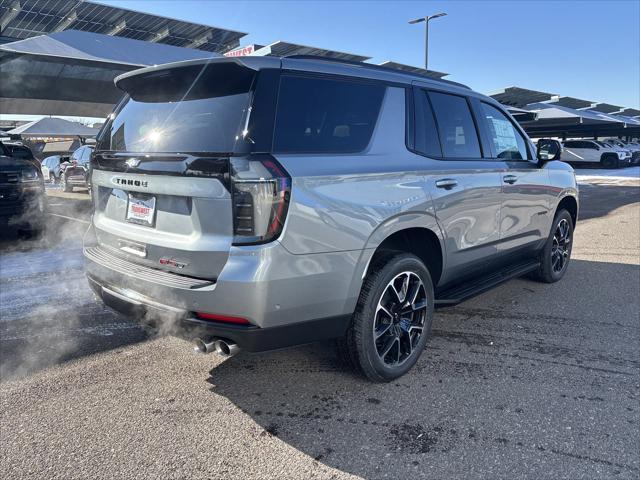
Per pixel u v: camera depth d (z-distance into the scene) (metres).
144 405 2.90
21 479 2.27
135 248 2.94
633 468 2.35
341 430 2.66
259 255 2.38
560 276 5.47
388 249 3.14
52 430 2.65
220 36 19.19
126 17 16.48
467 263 3.74
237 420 2.75
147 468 2.35
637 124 39.78
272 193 2.38
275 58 2.65
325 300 2.65
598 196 15.42
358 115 2.96
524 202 4.35
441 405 2.91
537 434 2.63
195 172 2.51
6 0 14.25
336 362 3.45
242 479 2.28
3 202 7.29
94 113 21.23
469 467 2.37
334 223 2.61
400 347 3.21
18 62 13.01
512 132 4.43
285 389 3.09
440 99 3.58
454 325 4.17
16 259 6.62
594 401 2.96
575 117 28.64
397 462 2.40
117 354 3.58
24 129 27.06
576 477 2.29
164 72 2.87
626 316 4.39
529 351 3.66
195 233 2.57
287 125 2.58
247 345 2.48
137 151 2.96
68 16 16.03
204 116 2.67
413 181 3.10
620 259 6.62
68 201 14.18
